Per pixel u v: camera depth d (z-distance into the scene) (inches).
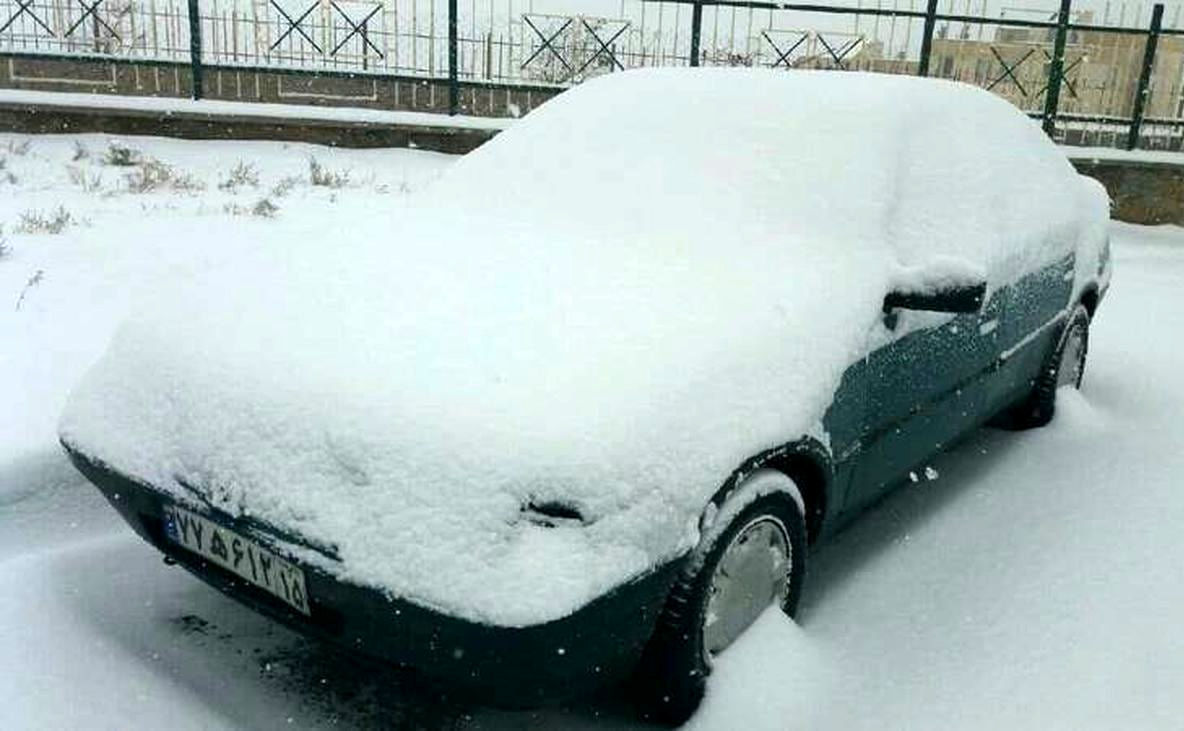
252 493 86.4
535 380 87.0
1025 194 156.6
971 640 113.1
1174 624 116.8
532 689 81.0
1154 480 157.0
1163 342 238.7
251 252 125.3
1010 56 459.2
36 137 381.7
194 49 410.9
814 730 96.7
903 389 121.0
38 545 125.5
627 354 92.0
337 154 402.6
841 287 111.8
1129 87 453.4
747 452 92.3
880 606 120.0
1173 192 412.5
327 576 81.0
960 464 163.3
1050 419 180.1
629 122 142.6
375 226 131.5
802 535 107.0
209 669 103.1
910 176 128.9
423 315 99.0
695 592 90.0
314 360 92.7
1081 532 139.3
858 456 113.9
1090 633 114.6
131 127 394.0
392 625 80.0
